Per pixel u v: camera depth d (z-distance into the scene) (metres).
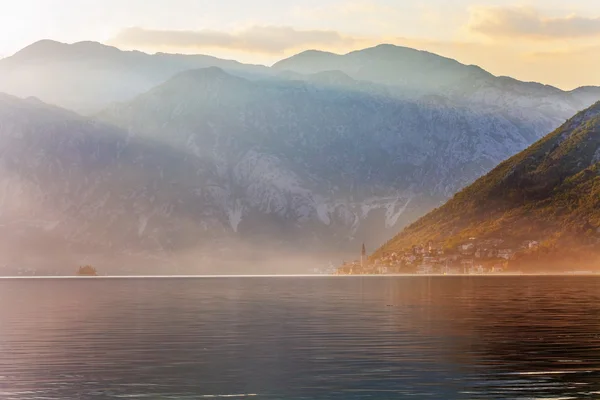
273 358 65.81
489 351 69.00
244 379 56.75
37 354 68.62
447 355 66.81
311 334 83.19
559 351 68.69
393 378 56.75
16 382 55.81
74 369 60.88
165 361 64.50
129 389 53.53
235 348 72.12
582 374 57.72
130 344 75.50
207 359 65.38
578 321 95.19
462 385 54.19
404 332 84.31
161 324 95.75
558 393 51.56
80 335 83.44
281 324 94.69
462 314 107.88
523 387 53.44
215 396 51.47
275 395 51.69
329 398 50.78
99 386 54.47
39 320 103.00
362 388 53.56
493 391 52.34
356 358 65.50
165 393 52.31
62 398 50.91
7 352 70.06
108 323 97.62
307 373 58.78
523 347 71.38
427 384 54.62
